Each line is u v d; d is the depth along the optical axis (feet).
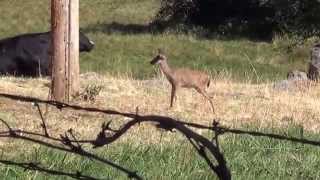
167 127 15.29
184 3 163.43
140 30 163.02
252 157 37.35
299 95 62.34
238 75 101.65
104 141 15.53
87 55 123.24
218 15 161.68
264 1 152.25
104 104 53.01
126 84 63.26
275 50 132.05
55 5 52.42
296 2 145.38
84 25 170.71
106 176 31.73
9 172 31.83
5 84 59.00
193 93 60.34
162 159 35.78
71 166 32.99
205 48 131.85
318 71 71.67
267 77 104.78
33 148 36.55
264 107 56.08
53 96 52.60
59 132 42.47
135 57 124.47
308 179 34.04
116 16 181.16
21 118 45.93
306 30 141.38
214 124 18.19
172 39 138.31
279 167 35.53
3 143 37.83
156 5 192.85
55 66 52.54
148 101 55.98
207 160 15.29
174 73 53.62
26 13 176.14
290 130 44.93
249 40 146.82
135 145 38.78
